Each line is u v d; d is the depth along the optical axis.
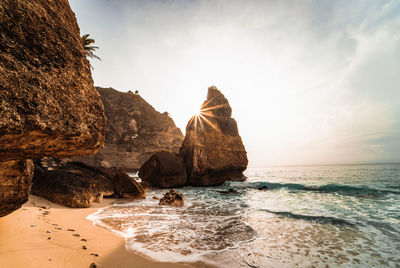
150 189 22.34
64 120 2.46
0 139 1.96
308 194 17.14
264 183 26.92
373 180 27.72
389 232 7.23
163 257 4.85
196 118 30.55
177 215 9.63
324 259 5.12
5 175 3.48
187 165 26.53
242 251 5.43
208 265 4.57
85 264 3.94
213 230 7.25
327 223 8.30
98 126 3.13
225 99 35.31
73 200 10.04
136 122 70.31
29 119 2.01
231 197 16.36
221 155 29.88
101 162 50.81
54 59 2.60
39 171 11.57
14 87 1.96
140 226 7.52
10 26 2.11
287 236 6.73
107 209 10.59
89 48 28.45
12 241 4.15
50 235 5.11
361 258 5.20
